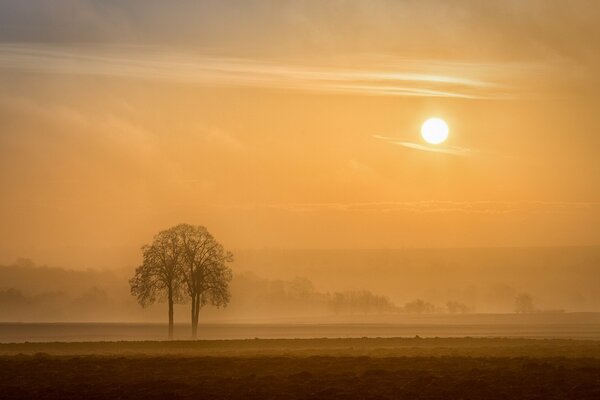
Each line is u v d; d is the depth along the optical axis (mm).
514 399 70812
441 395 72438
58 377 80875
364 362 88438
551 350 105750
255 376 80375
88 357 93688
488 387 74625
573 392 72375
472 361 88562
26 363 88438
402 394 72938
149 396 73250
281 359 91188
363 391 74000
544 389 73500
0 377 80938
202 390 75000
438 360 89625
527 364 84000
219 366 86562
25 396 73375
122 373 82812
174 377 80750
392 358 91438
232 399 72188
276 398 72312
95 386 76875
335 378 79250
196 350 113312
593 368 81625
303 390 74750
